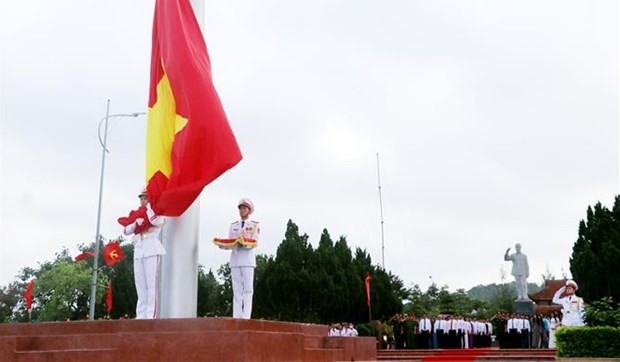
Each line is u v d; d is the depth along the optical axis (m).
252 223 13.05
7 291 59.00
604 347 17.70
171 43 12.34
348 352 13.88
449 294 58.75
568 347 17.94
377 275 42.66
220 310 48.75
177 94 12.38
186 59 12.19
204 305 47.53
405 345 32.62
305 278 38.84
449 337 30.73
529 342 29.30
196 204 12.59
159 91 13.11
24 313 57.50
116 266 46.94
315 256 40.25
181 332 9.55
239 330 9.81
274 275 39.44
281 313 39.22
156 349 9.41
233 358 9.16
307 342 12.90
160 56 13.19
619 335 17.70
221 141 11.89
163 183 12.59
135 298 44.91
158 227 12.89
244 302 12.91
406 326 32.78
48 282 46.19
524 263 33.25
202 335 9.31
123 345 9.54
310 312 39.22
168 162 12.70
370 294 41.00
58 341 9.88
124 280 45.22
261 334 9.63
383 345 33.53
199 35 12.80
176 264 12.21
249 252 12.98
